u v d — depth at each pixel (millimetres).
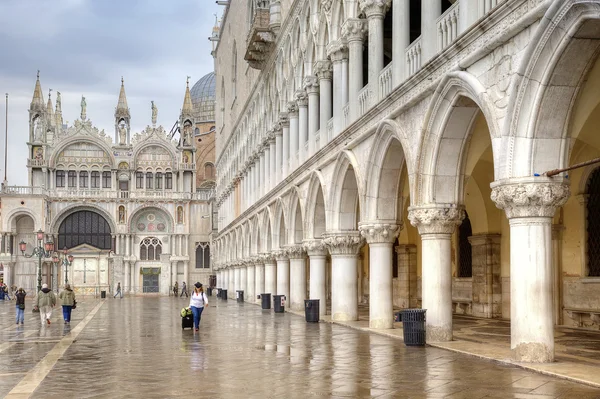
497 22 14336
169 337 23344
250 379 13711
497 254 28859
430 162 18266
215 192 86062
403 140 19672
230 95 65438
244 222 54125
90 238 84562
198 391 12484
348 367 14898
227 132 67500
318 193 31422
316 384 12883
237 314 35469
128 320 33750
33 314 42625
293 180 35531
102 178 85875
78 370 15508
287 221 37625
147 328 27891
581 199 23828
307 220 32250
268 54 42781
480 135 20078
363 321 27625
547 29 12734
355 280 27922
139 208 85125
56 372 15242
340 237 27453
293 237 36562
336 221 27641
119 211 84562
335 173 27078
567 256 24594
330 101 30516
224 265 68688
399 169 22625
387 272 23453
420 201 18484
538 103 13570
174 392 12422
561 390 11508
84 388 13023
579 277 24000
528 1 13234
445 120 17422
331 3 28047
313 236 31656
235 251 61188
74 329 28156
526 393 11336
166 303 58031
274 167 42156
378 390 12055
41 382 13828
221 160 73562
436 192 18266
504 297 28344
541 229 14055
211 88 105875
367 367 14805
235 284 59812
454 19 17344
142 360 17094
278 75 40219
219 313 36562
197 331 25422
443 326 18719
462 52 16047
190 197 87250
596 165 23312
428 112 17828
